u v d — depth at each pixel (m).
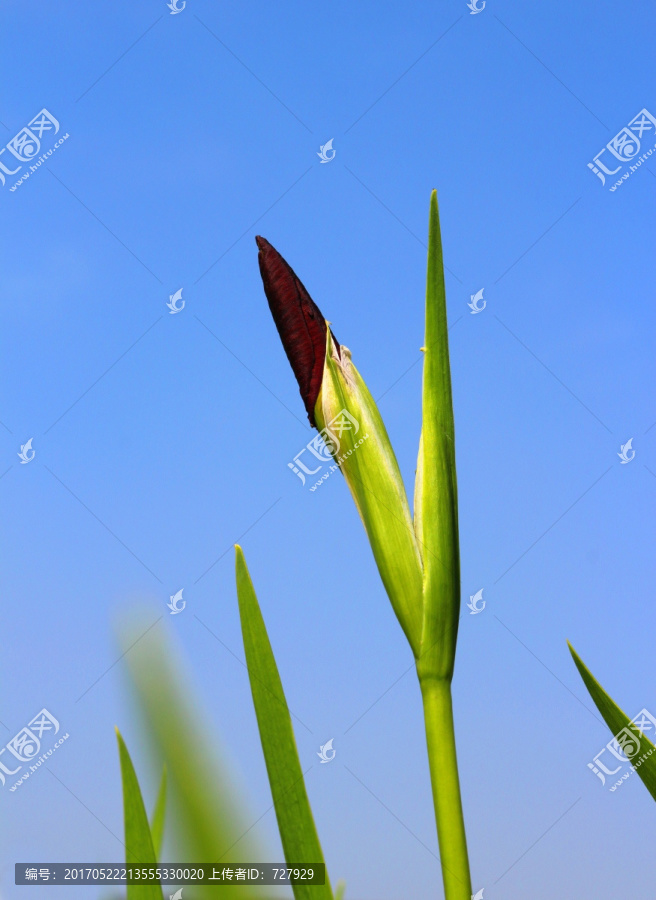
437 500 0.66
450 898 0.64
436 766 0.64
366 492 0.67
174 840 0.53
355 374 0.69
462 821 0.64
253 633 0.64
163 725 0.54
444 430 0.67
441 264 0.67
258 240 0.70
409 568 0.66
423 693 0.65
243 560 0.65
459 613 0.66
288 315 0.69
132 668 0.55
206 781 0.54
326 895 0.63
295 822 0.63
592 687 0.65
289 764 0.64
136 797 0.62
